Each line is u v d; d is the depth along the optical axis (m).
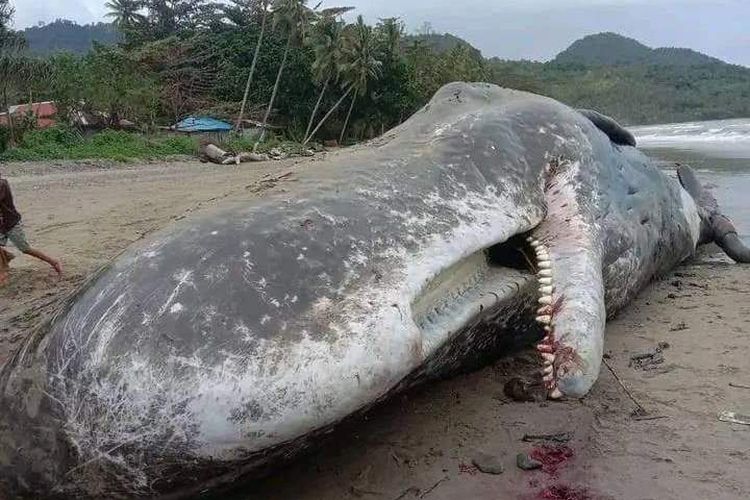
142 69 44.84
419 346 2.80
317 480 3.18
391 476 3.21
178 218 3.13
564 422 3.67
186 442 2.41
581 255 3.87
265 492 3.09
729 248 7.50
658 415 3.74
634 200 5.15
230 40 49.84
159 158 30.12
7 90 29.62
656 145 33.88
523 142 4.26
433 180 3.62
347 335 2.60
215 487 2.65
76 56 41.25
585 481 3.14
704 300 5.82
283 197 3.12
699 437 3.49
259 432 2.43
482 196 3.74
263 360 2.45
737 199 12.28
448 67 51.09
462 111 4.51
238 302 2.54
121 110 37.09
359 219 3.08
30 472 2.60
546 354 3.35
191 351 2.43
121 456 2.46
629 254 4.89
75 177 20.52
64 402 2.51
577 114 4.82
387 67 46.56
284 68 46.03
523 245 4.12
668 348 4.71
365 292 2.79
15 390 2.65
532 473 3.21
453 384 4.11
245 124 44.38
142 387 2.41
